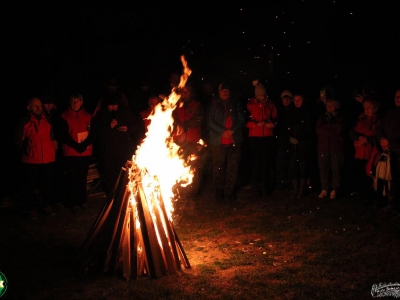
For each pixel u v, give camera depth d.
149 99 9.28
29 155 8.28
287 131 9.48
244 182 10.51
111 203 6.04
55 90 11.28
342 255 6.35
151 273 5.71
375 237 6.98
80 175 8.80
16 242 7.15
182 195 9.55
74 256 6.55
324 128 9.13
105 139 8.73
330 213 8.25
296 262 6.19
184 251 6.12
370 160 8.34
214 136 9.12
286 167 9.73
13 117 10.97
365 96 9.02
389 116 7.94
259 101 9.51
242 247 6.84
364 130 8.60
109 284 5.57
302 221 7.89
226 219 8.14
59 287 5.55
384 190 8.12
